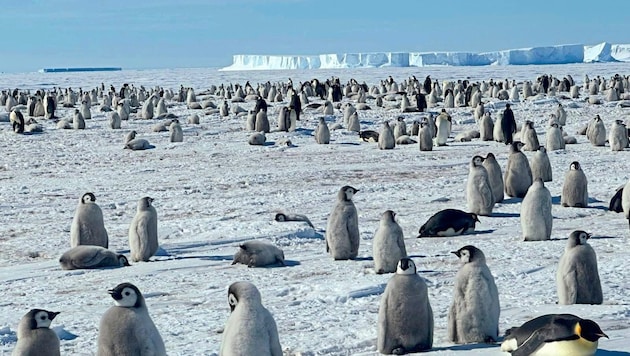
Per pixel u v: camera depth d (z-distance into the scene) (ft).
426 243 64.64
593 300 40.40
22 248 68.69
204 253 64.28
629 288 45.14
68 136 163.12
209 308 46.16
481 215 76.84
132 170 117.70
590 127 135.54
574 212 77.66
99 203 91.35
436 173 109.29
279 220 75.36
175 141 150.30
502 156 124.67
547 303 42.22
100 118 206.39
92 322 44.01
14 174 115.75
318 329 39.68
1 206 90.94
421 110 208.03
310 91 303.27
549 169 95.71
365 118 193.57
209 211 84.28
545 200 63.10
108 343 27.91
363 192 94.63
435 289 48.83
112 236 73.82
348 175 108.78
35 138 159.84
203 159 128.36
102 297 50.26
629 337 32.83
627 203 73.72
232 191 97.81
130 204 90.68
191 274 56.13
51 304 48.80
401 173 109.81
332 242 59.16
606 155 122.42
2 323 44.21
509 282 49.08
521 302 43.01
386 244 52.01
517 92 247.70
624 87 293.23
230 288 27.73
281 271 56.03
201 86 479.41
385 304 33.63
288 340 37.58
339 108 226.17
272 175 109.40
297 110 197.26
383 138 137.69
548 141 128.88
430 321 33.73
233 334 26.86
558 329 28.19
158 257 63.21
